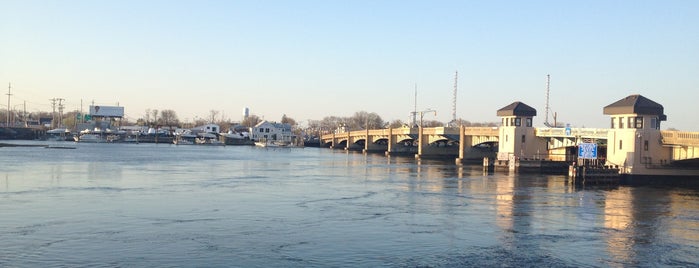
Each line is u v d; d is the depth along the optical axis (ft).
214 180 302.66
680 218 193.26
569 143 382.83
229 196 234.79
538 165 378.94
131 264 128.16
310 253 140.46
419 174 360.69
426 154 580.30
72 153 550.77
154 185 271.08
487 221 183.42
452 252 143.43
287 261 133.18
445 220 184.24
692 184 305.32
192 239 151.74
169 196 231.30
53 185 261.03
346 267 129.90
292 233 161.48
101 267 125.59
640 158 305.94
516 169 378.94
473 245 150.71
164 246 143.74
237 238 153.79
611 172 302.66
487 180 319.68
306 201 222.89
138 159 477.36
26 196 222.69
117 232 158.40
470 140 485.15
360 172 375.04
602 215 197.57
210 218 181.98
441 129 531.50
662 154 308.19
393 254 140.97
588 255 142.41
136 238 151.53
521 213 199.62
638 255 143.23
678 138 295.28
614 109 319.68
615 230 171.94
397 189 268.21
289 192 252.21
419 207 210.38
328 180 312.50
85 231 158.71
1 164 379.55
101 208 196.75
